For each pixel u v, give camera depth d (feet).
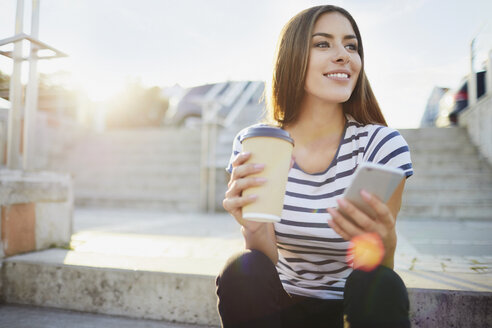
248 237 3.09
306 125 3.67
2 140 15.87
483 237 8.70
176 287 4.88
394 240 2.59
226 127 21.76
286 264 3.68
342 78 3.31
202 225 11.28
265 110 4.20
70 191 7.21
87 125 25.12
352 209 2.40
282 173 2.48
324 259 3.47
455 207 13.91
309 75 3.42
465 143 17.01
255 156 2.48
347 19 3.49
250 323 2.66
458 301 4.14
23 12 6.17
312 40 3.39
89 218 13.26
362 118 3.57
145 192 19.42
